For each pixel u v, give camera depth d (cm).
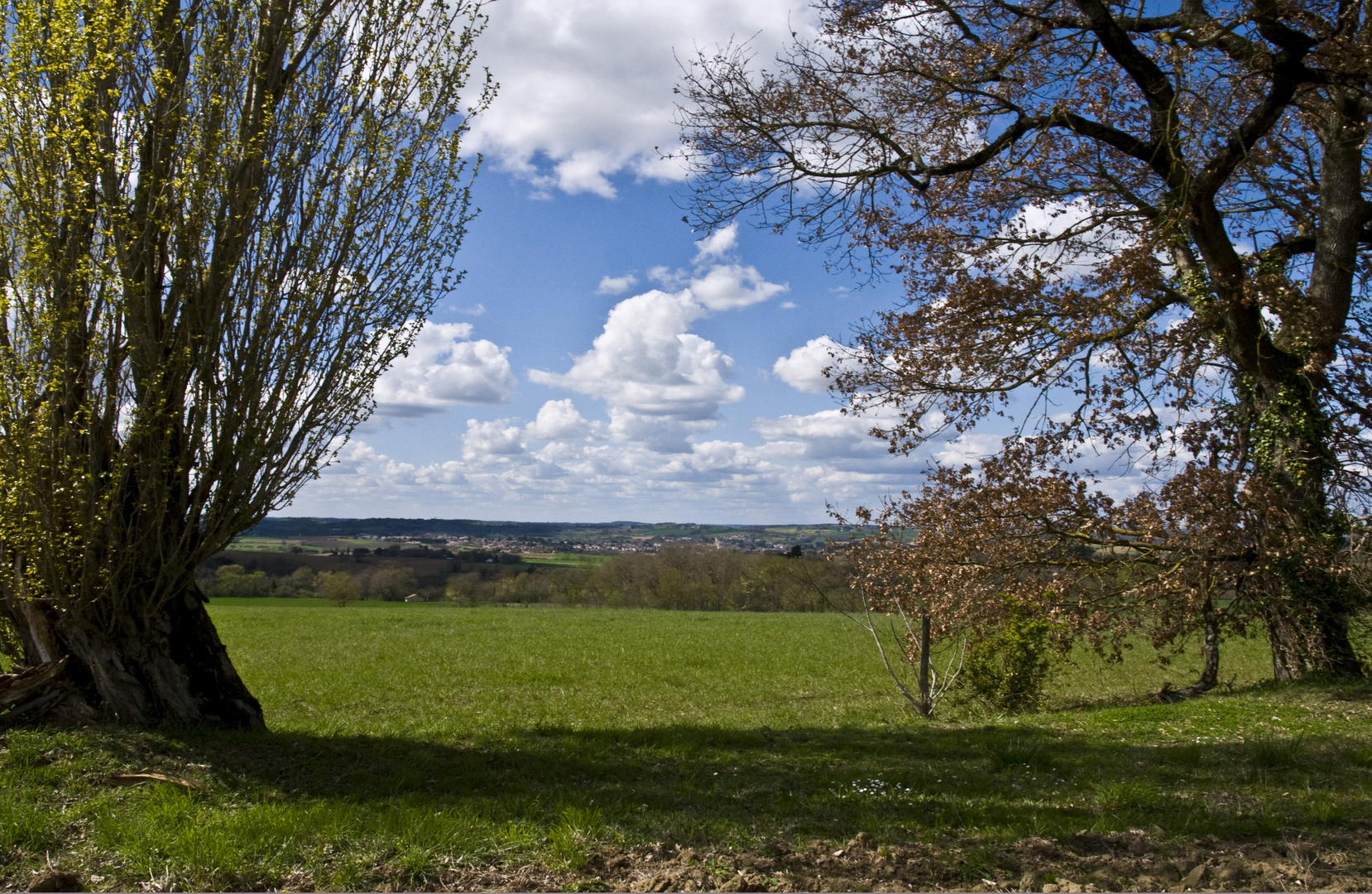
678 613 5416
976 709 1481
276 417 938
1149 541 1305
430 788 769
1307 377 1223
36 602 867
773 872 532
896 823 634
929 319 1433
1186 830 596
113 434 862
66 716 856
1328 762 787
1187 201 1199
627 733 1173
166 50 911
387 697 1825
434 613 4981
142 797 674
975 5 1318
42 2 831
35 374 798
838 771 853
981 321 1395
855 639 3459
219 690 979
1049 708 1434
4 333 804
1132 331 1299
